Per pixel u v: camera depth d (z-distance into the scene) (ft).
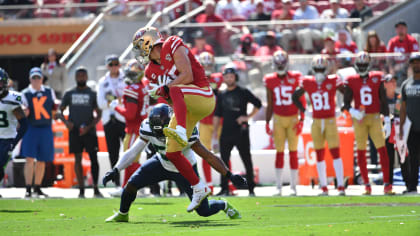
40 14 216.95
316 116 109.91
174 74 64.39
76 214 81.71
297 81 114.83
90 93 114.01
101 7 211.00
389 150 110.22
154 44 66.13
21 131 91.15
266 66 142.31
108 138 113.50
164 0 183.21
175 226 61.98
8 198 109.70
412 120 106.83
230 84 114.62
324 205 86.38
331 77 110.93
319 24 152.66
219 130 119.14
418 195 101.55
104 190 128.98
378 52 144.25
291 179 113.09
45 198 109.09
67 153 137.69
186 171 63.67
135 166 100.99
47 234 57.67
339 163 108.47
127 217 68.49
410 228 55.21
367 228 55.72
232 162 136.26
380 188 121.19
